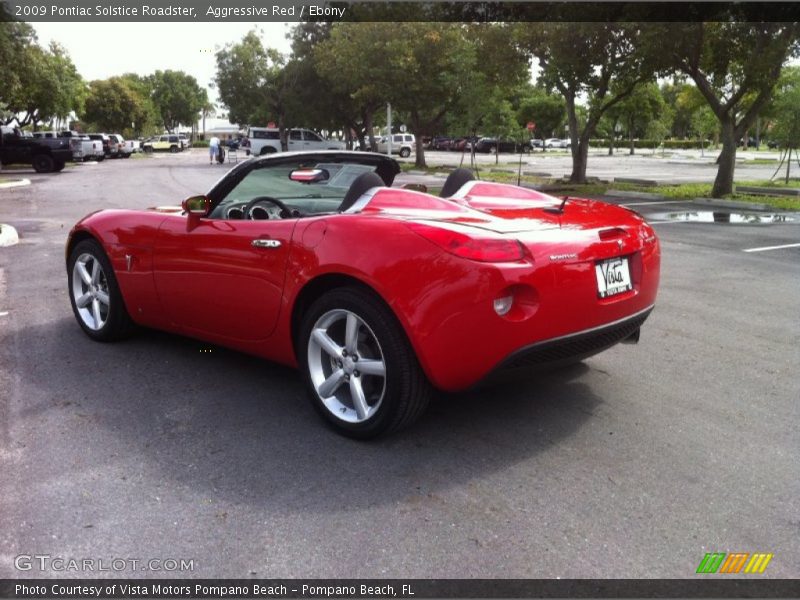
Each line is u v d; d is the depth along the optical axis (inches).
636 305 131.6
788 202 580.1
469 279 107.4
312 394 130.4
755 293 248.5
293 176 154.1
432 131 1264.8
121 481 111.3
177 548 93.5
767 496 106.2
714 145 2878.9
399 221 116.9
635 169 1253.1
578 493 107.3
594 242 121.6
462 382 113.8
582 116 2308.1
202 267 147.6
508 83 893.8
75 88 1801.2
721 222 468.4
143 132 3486.7
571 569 88.6
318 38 1498.5
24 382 156.0
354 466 116.4
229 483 110.7
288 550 93.0
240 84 1568.7
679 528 97.7
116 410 140.3
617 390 151.2
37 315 214.8
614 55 732.7
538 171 1183.6
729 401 144.9
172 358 172.1
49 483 110.7
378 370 119.3
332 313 124.1
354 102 1487.5
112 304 176.9
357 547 93.6
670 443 124.7
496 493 107.4
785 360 172.2
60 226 445.1
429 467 116.0
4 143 1113.4
